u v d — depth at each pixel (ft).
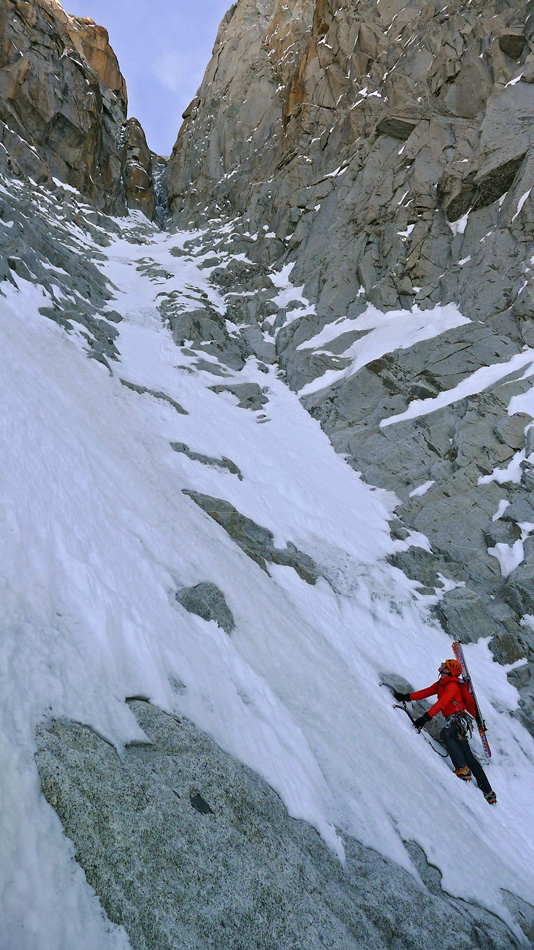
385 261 57.00
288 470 36.40
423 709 22.15
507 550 33.19
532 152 51.65
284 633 18.03
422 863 12.69
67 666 9.73
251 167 97.91
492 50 63.05
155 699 10.85
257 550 25.82
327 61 90.27
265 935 7.96
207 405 40.37
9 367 22.15
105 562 13.43
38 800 7.36
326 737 14.28
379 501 37.58
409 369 44.96
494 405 39.99
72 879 6.88
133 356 42.37
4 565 10.55
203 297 61.87
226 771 10.16
